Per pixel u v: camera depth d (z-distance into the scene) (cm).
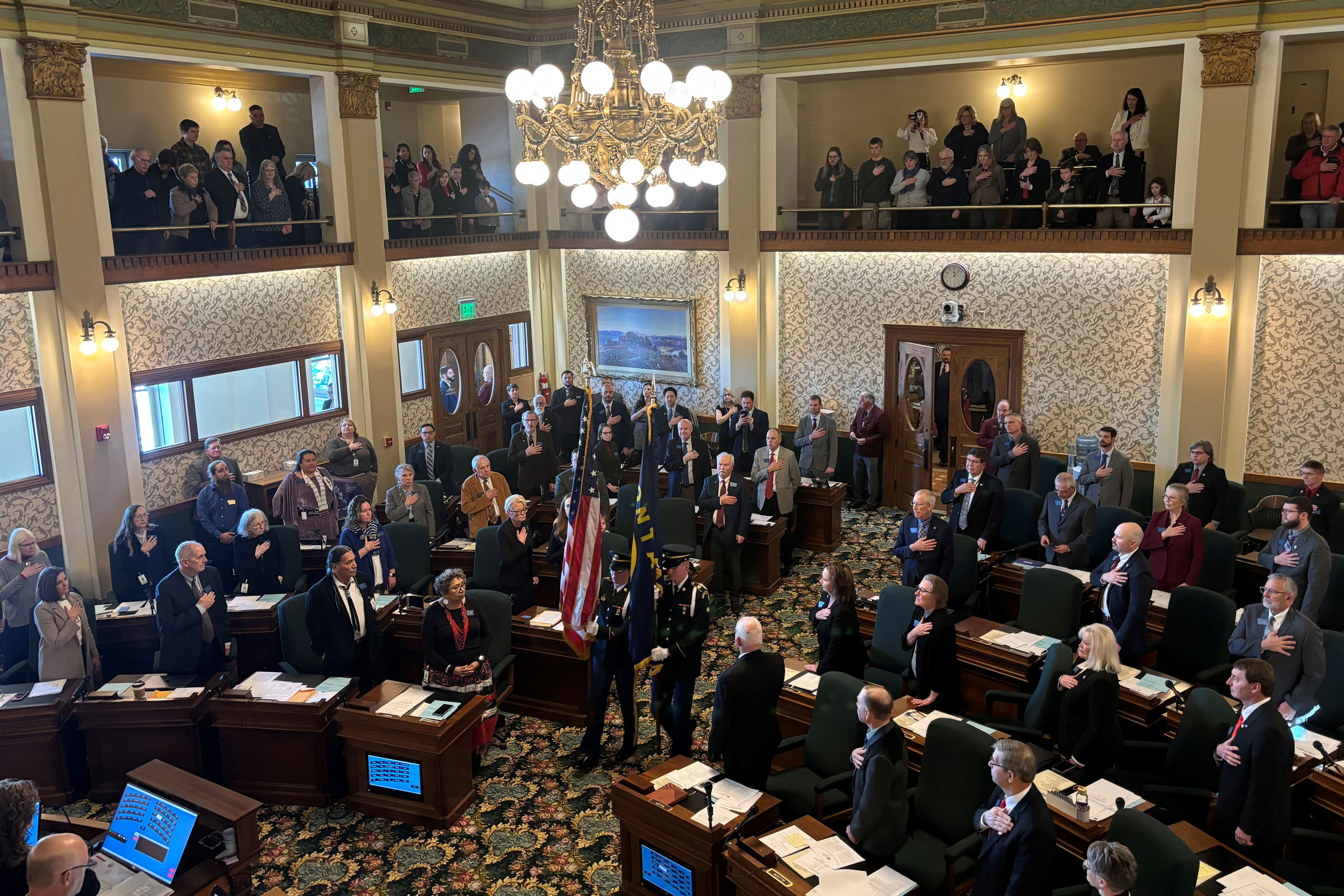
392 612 883
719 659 986
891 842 539
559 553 987
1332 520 948
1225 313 1152
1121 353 1259
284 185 1288
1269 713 543
